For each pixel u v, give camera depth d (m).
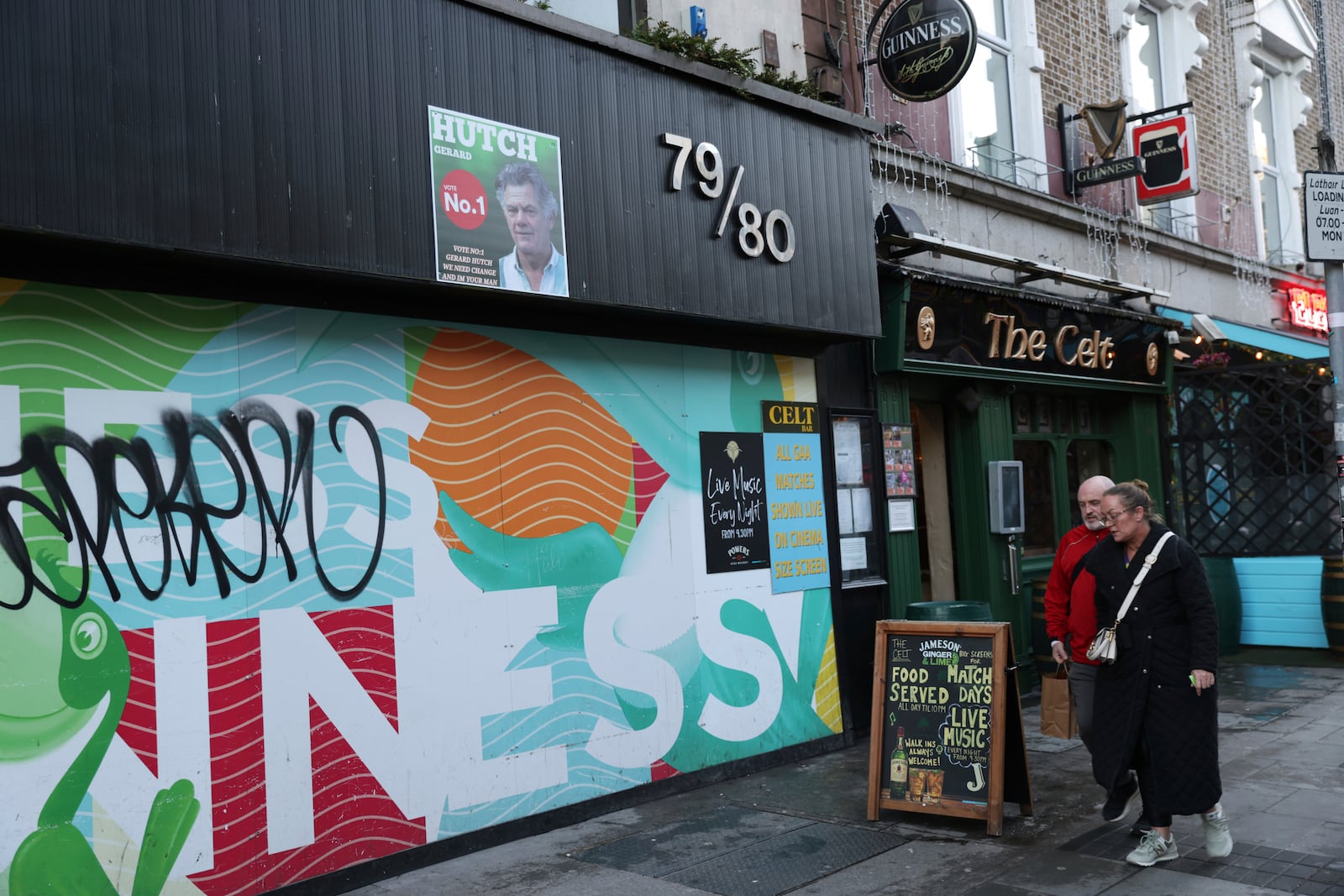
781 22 8.02
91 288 4.48
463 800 5.54
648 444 6.66
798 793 6.53
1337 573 10.85
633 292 6.16
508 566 5.87
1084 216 11.02
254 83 4.63
